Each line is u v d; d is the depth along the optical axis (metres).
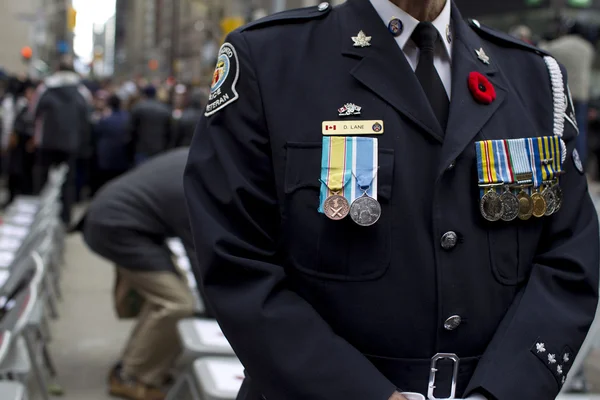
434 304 1.55
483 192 1.59
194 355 3.33
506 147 1.62
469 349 1.59
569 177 1.73
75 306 6.78
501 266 1.61
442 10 1.70
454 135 1.58
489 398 1.53
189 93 12.84
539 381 1.54
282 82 1.62
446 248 1.56
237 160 1.60
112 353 5.55
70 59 10.11
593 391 4.35
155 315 4.43
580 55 5.92
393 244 1.55
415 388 1.57
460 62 1.67
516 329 1.57
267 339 1.50
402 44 1.64
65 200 10.08
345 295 1.55
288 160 1.57
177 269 4.55
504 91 1.69
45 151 9.88
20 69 26.72
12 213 7.75
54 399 4.60
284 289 1.57
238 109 1.61
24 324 3.22
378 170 1.54
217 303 1.56
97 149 12.19
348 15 1.67
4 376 3.61
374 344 1.56
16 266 4.33
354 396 1.47
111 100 12.27
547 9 8.98
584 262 1.65
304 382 1.48
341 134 1.56
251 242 1.59
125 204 4.36
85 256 9.00
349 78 1.60
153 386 4.54
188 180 1.64
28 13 26.75
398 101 1.58
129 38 106.94
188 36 36.66
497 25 9.52
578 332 1.61
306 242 1.56
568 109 1.78
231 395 2.82
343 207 1.53
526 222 1.65
